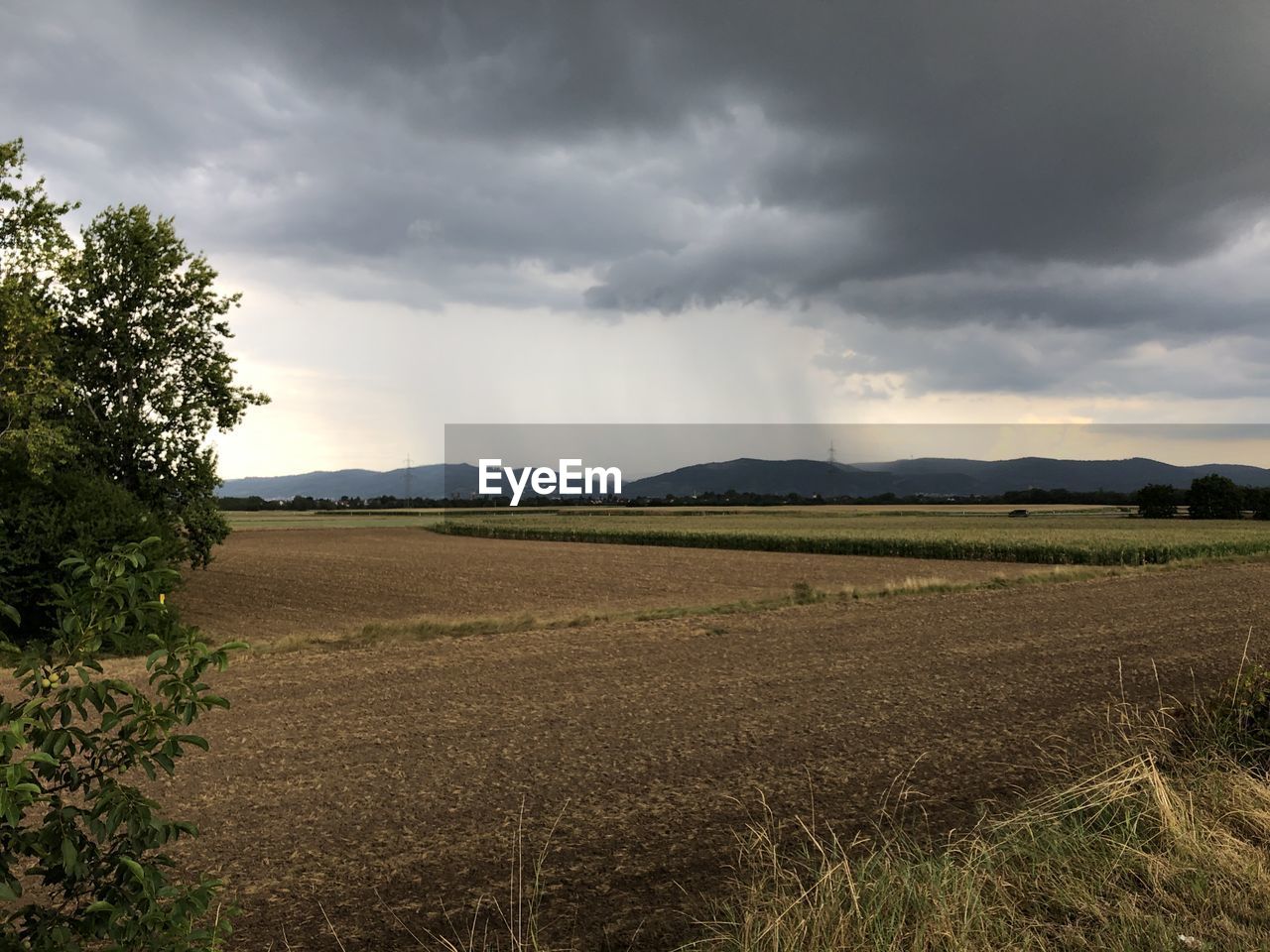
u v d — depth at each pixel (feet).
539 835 18.51
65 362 70.79
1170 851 14.43
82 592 8.14
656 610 62.64
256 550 169.99
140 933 7.88
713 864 16.60
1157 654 42.32
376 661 42.14
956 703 31.63
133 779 23.18
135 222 74.02
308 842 18.28
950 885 13.21
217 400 78.13
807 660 41.78
